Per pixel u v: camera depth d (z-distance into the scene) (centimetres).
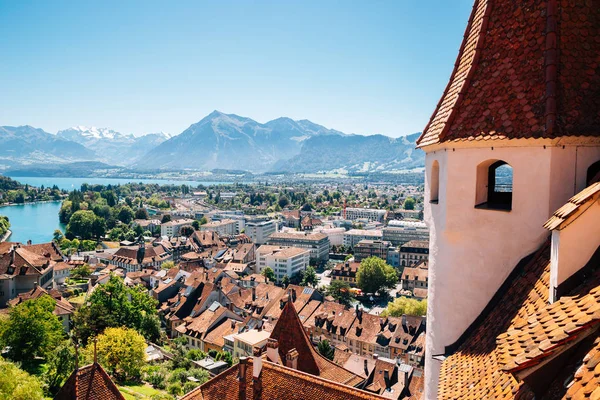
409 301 13612
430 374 1741
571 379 841
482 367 1259
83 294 16525
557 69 1370
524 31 1488
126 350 8025
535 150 1392
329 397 2941
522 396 973
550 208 1390
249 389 3325
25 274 13650
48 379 6925
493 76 1534
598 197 1039
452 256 1612
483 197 1614
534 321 1015
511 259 1491
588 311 879
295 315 4388
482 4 1709
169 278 16425
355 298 18462
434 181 1844
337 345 12462
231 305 13000
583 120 1330
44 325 8331
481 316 1548
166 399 6531
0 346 8138
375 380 8581
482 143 1480
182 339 11812
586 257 1063
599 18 1444
